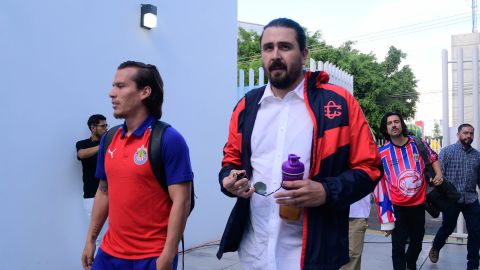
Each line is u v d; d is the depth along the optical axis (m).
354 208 4.16
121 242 2.39
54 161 4.44
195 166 6.18
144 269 2.34
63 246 4.51
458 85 7.62
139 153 2.37
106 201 2.70
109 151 2.49
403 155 4.78
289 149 2.11
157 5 5.60
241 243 2.31
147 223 2.38
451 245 7.02
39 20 4.30
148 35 5.50
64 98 4.54
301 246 2.09
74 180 4.64
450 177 5.64
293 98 2.17
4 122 3.99
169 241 2.32
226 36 6.84
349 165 2.08
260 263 2.17
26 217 4.18
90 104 4.82
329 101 2.06
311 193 1.87
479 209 5.56
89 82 4.81
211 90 6.51
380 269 5.52
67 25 4.57
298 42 2.09
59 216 4.48
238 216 2.24
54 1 4.44
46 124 4.36
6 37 4.01
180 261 5.52
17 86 4.10
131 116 2.50
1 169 3.97
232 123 2.33
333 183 1.92
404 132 4.89
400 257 4.68
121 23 5.17
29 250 4.20
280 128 2.15
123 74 2.49
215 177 6.54
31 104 4.23
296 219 2.03
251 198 2.23
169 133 2.41
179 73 5.93
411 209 4.77
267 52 2.12
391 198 4.79
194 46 6.20
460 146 5.68
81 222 4.70
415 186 4.68
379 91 23.83
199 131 6.27
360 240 4.19
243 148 2.24
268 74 2.13
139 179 2.36
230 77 6.92
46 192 4.36
